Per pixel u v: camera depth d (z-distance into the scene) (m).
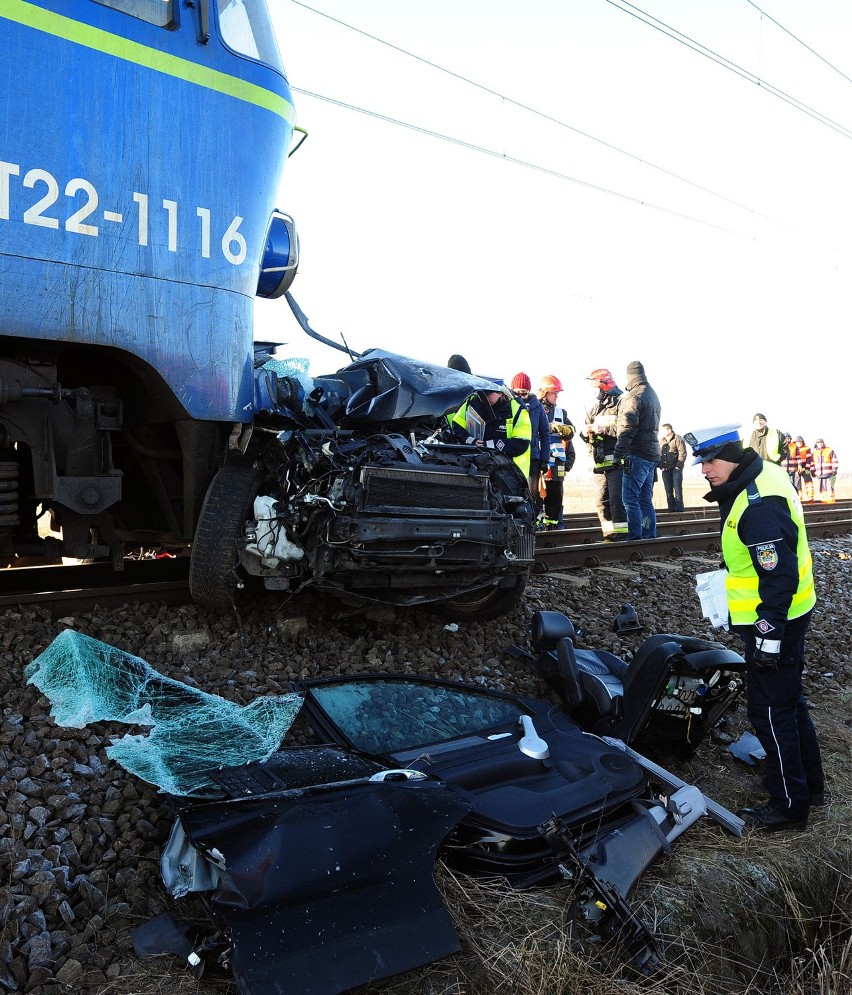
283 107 4.86
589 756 3.72
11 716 3.46
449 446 5.16
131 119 4.09
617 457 9.13
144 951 2.60
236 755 3.44
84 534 4.49
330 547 4.45
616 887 3.01
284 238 5.63
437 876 3.00
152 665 4.16
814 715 5.30
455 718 4.13
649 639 4.28
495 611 5.68
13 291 3.74
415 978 2.59
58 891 2.75
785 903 3.52
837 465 19.33
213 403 4.45
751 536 3.81
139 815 3.16
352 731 3.85
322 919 2.39
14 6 3.71
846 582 8.60
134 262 4.12
